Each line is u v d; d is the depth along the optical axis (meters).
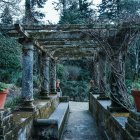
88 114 12.34
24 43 6.58
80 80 20.42
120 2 14.38
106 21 5.98
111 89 6.11
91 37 6.50
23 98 6.37
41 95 9.60
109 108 6.04
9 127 3.69
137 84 3.99
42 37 6.62
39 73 9.95
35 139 5.77
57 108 10.88
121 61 5.88
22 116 5.33
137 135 3.39
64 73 19.61
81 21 17.69
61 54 11.95
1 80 10.70
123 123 4.59
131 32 5.71
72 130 8.63
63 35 6.62
